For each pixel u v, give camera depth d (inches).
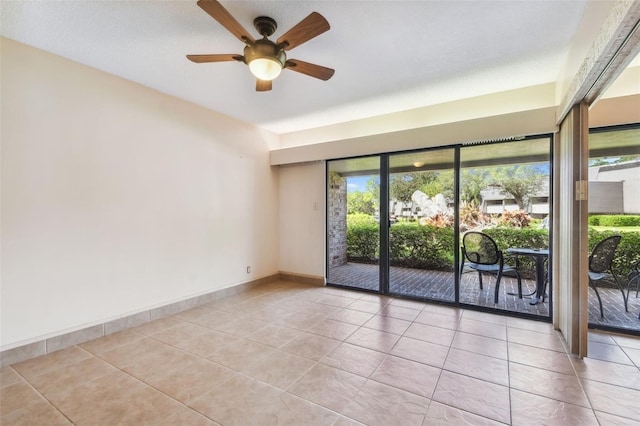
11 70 91.7
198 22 83.4
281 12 79.2
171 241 136.1
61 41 92.7
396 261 163.5
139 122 124.5
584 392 75.9
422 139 144.5
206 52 99.7
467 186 144.9
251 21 83.2
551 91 123.3
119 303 117.3
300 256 193.5
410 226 159.2
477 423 65.4
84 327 107.3
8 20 81.4
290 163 189.8
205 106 150.3
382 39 92.3
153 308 128.5
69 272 104.0
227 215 164.2
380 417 67.5
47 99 99.0
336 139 179.3
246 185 176.7
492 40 93.0
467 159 144.7
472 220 144.2
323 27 69.7
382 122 163.6
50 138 99.7
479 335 110.8
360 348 101.2
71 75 104.5
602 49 63.2
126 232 119.9
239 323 124.3
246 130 177.2
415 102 145.9
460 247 146.3
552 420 66.1
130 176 121.2
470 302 143.9
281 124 181.6
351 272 179.3
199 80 121.1
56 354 97.6
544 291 136.3
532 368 87.5
